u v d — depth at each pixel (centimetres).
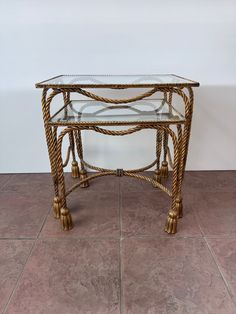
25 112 138
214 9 120
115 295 75
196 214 113
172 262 87
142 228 104
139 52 128
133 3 120
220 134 144
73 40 125
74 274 83
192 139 145
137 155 149
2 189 136
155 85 87
